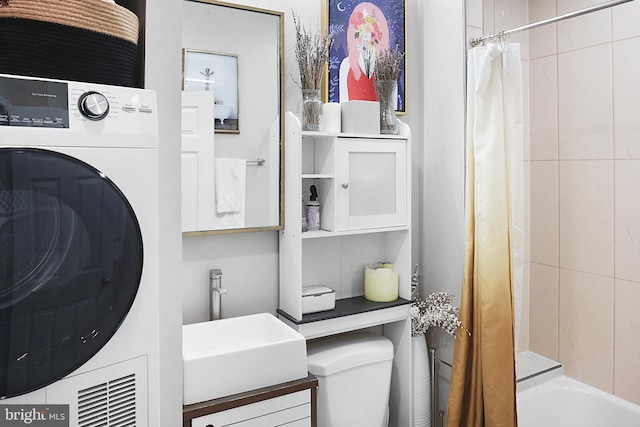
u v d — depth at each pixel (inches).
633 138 80.6
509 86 79.6
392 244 91.4
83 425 42.9
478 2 86.7
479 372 81.7
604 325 86.2
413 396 87.5
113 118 44.2
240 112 75.8
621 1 67.4
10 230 38.0
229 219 75.4
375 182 82.6
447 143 89.7
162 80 50.9
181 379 52.5
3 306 37.8
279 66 78.6
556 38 89.6
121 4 56.0
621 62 81.2
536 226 94.6
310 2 82.8
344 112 81.4
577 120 87.4
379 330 93.9
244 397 60.3
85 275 41.9
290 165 77.6
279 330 72.2
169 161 51.1
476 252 81.4
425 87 94.2
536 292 95.3
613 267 84.3
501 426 79.0
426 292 96.5
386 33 90.6
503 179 79.1
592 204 86.4
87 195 41.8
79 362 42.0
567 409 90.4
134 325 46.2
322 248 87.5
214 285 73.7
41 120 40.1
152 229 47.0
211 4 73.0
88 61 45.5
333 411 75.9
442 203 91.6
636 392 82.4
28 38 42.2
